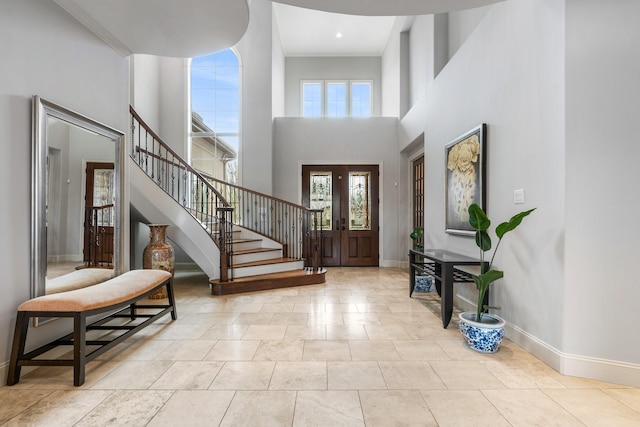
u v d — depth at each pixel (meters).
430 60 5.16
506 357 2.60
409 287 4.72
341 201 7.12
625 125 2.15
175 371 2.34
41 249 2.32
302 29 7.48
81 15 2.59
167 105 6.84
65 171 2.56
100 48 2.96
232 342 2.88
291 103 8.53
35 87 2.30
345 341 2.92
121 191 3.25
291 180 7.05
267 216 6.73
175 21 2.69
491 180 3.31
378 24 7.31
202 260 4.91
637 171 2.13
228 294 4.57
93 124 2.84
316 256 5.64
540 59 2.57
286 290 4.88
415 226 6.66
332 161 7.07
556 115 2.39
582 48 2.25
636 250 2.15
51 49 2.43
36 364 2.11
